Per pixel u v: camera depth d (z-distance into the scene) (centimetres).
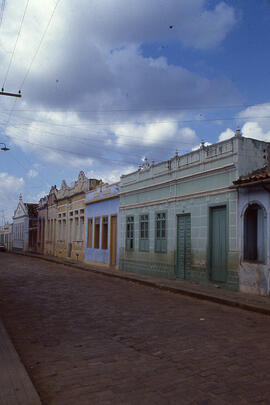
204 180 1456
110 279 1738
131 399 417
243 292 1219
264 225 1168
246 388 445
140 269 1911
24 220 5150
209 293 1181
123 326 770
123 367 522
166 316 873
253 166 1309
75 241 3056
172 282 1494
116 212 2261
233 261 1273
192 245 1504
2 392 420
